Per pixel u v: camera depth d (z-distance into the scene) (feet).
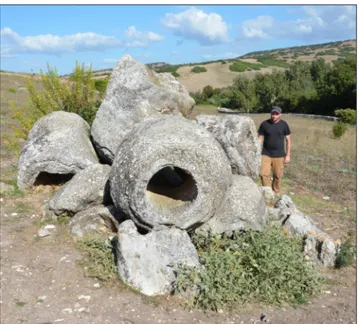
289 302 16.93
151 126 19.36
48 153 26.14
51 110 34.96
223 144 24.30
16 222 23.84
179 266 17.16
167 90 25.11
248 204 20.63
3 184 28.63
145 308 16.14
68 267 18.92
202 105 158.30
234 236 19.94
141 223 19.08
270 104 151.43
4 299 16.52
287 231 21.63
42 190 28.02
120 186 19.01
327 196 31.78
